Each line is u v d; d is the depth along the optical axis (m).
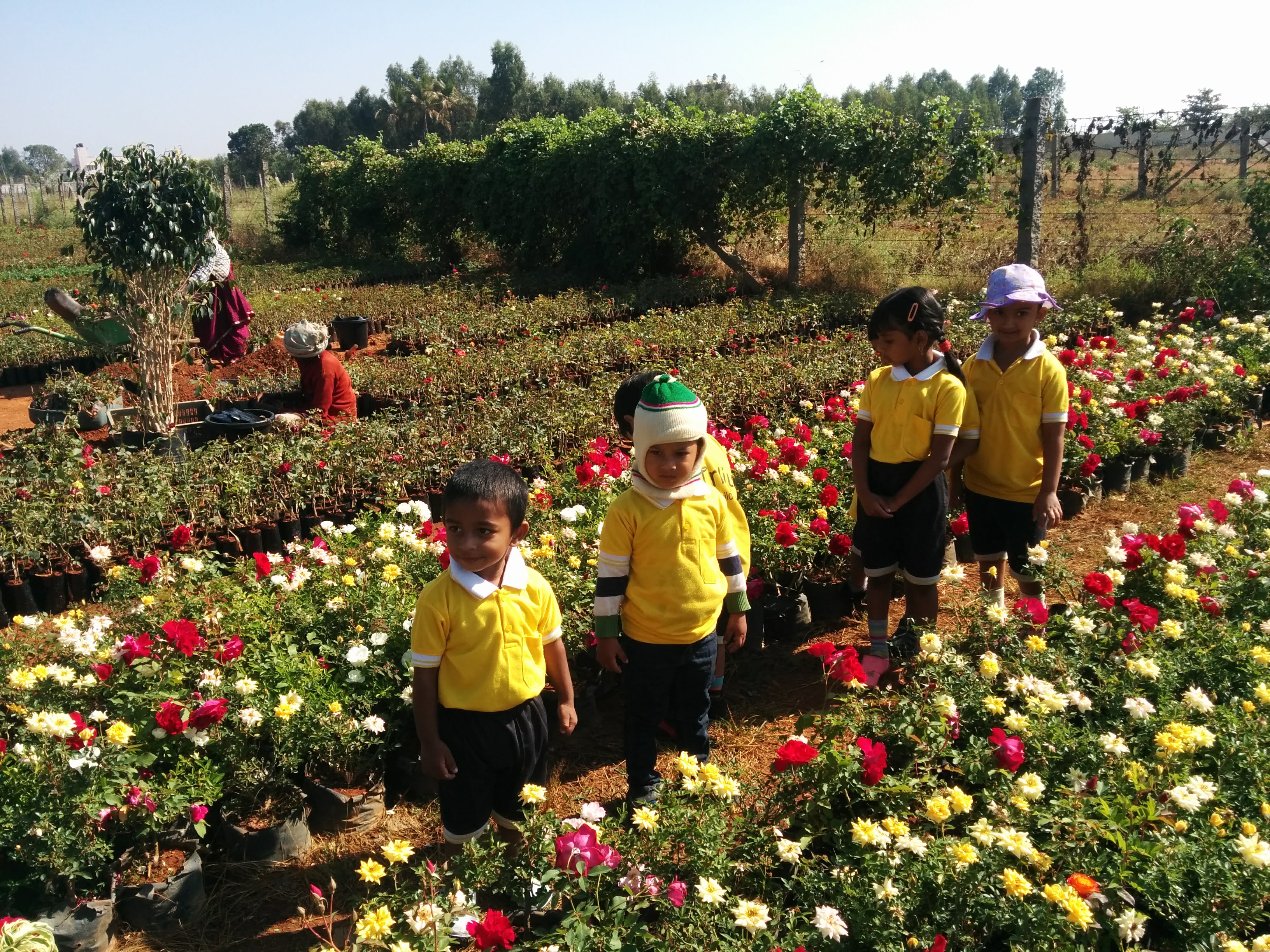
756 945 2.36
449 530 2.68
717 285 14.87
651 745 3.27
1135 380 6.96
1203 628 3.61
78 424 8.16
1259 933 2.50
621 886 2.46
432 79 67.69
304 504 6.34
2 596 5.48
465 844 2.78
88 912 2.79
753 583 4.36
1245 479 6.09
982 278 13.78
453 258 21.58
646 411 2.96
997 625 3.54
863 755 2.77
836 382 8.46
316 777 3.42
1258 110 12.84
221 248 9.34
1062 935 2.31
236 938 2.91
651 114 16.28
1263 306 11.06
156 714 3.14
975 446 4.11
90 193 7.59
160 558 4.71
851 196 14.21
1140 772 2.77
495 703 2.72
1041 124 12.73
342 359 11.73
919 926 2.41
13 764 2.93
